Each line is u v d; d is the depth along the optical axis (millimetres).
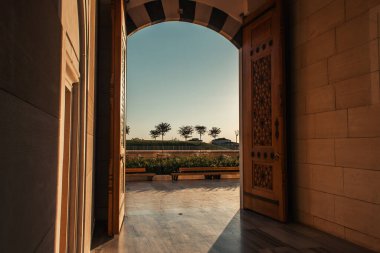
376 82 3934
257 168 6020
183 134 65562
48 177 1290
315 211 4996
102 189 5422
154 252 3869
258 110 6008
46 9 1179
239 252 3887
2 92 710
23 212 910
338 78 4562
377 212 3885
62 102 1649
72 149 2566
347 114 4379
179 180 12172
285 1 5832
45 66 1178
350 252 3896
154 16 6355
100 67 5559
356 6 4266
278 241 4324
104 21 5633
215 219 5574
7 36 741
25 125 912
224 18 6625
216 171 13023
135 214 5980
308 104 5219
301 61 5426
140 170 12336
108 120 5504
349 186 4320
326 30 4824
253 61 6203
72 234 2537
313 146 5074
